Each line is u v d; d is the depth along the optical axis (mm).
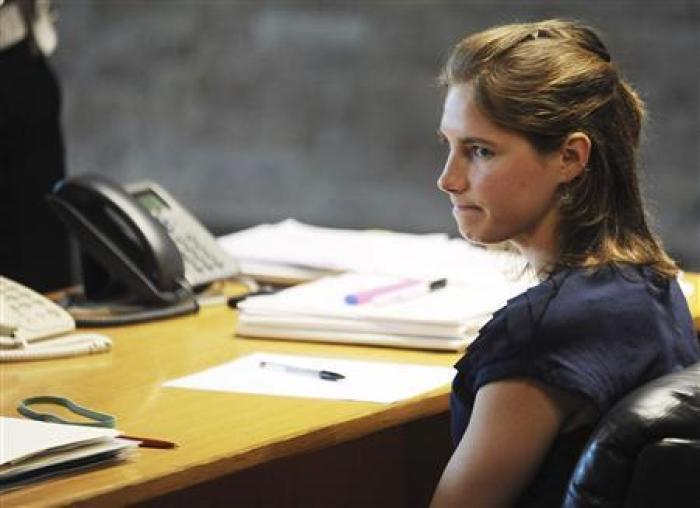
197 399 5484
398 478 7367
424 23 14492
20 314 6488
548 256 5152
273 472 6836
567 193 5086
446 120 5188
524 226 5133
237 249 8039
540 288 4930
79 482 4488
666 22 13242
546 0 13773
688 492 4363
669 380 4547
